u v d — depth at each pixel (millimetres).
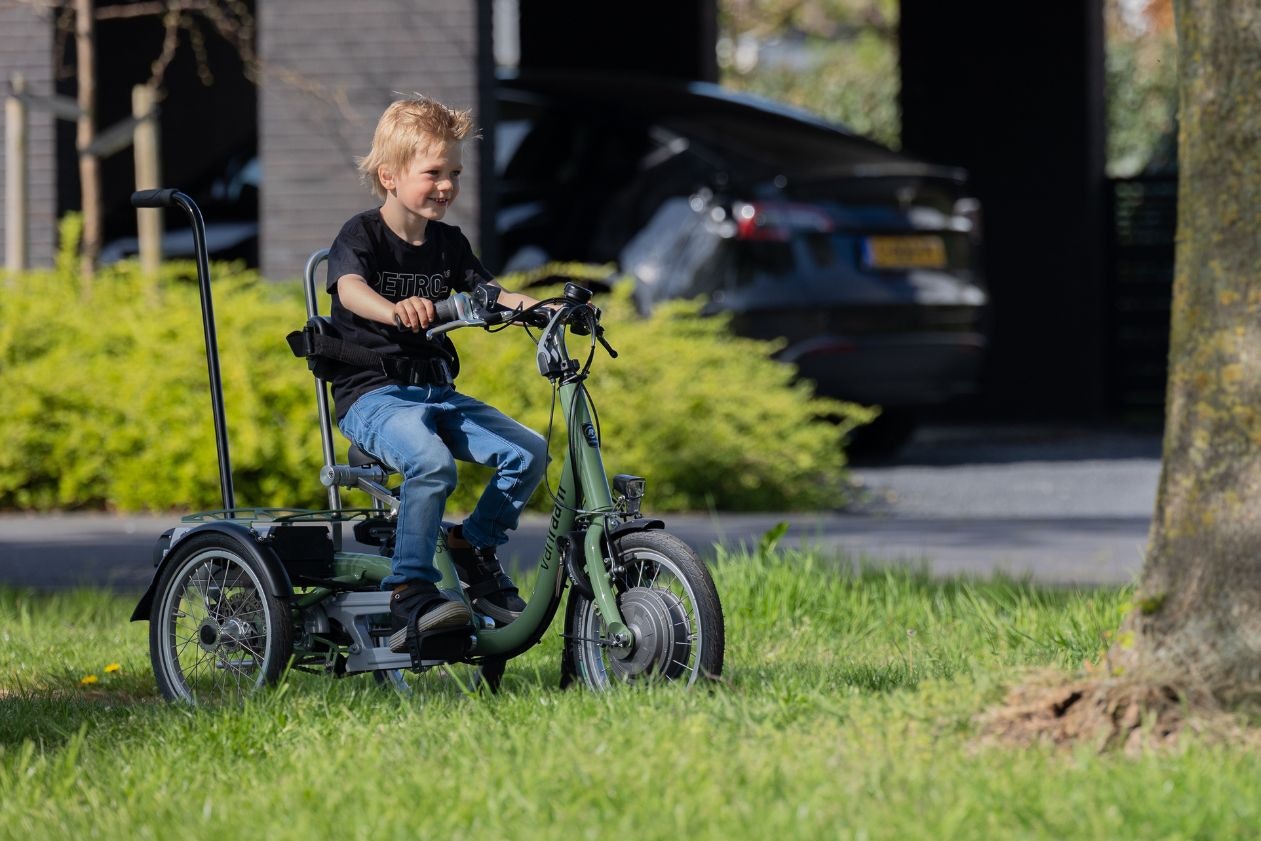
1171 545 12430
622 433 30516
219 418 16109
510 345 29938
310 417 29656
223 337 30031
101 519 29703
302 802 11109
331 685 14711
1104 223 49250
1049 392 48719
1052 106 48281
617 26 49469
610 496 14461
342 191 33344
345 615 15141
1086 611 17953
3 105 34406
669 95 36406
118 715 14516
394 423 14609
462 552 15305
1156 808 10195
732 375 31672
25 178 33156
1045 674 12609
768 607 19094
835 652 17219
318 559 15523
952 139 49188
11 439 30234
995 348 48969
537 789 10945
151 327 30422
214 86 48125
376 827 10383
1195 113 12531
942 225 35469
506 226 35156
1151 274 49188
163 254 36094
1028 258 48688
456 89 32938
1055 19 48125
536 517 29328
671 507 30672
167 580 15688
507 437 14805
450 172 14797
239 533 15188
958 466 37188
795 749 11734
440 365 15047
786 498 31422
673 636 13852
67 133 34938
